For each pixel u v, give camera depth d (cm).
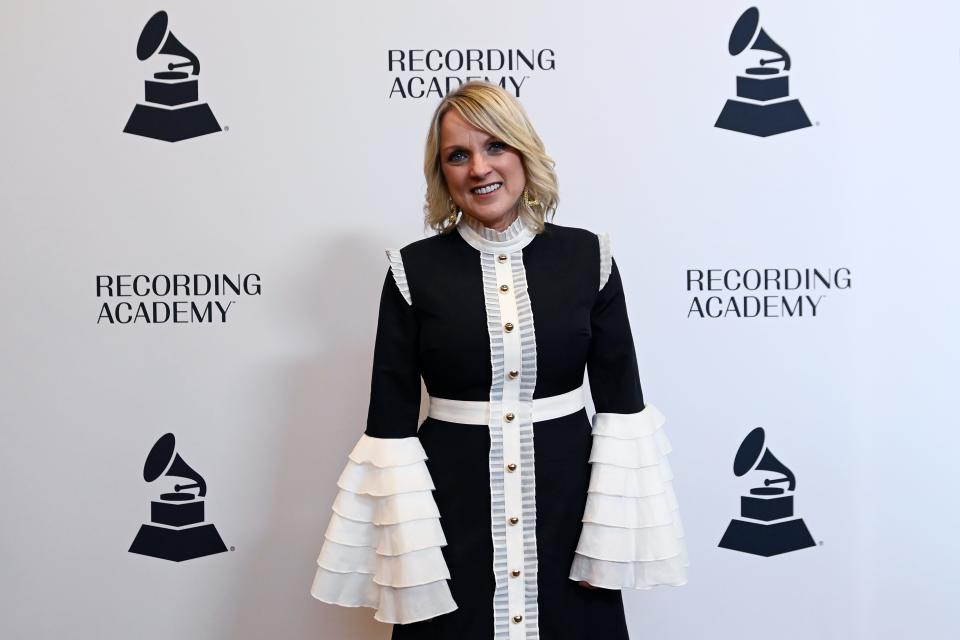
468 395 136
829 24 183
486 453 134
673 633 187
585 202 182
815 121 184
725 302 184
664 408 184
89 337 178
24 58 175
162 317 179
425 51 179
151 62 177
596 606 139
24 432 178
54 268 177
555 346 134
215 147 178
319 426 182
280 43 177
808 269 185
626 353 141
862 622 189
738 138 183
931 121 185
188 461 180
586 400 187
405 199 180
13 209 176
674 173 182
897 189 185
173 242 178
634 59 181
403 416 138
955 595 189
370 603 137
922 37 184
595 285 139
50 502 179
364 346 181
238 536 182
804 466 187
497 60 180
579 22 180
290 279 180
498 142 133
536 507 134
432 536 131
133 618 181
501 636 132
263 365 180
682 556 139
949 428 188
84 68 176
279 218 179
